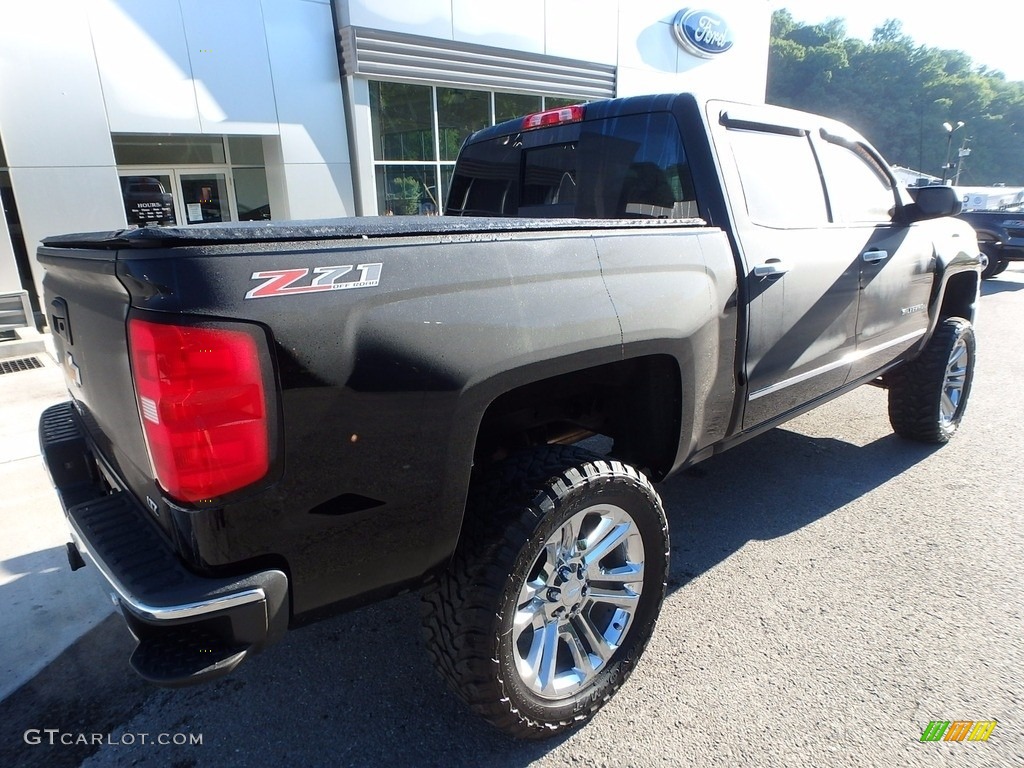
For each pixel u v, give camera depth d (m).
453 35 11.38
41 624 2.75
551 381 2.15
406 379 1.59
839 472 4.11
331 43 10.31
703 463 4.30
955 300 4.51
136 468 1.76
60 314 2.21
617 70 14.25
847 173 3.42
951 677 2.34
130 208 9.23
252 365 1.40
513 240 1.82
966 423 4.94
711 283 2.40
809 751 2.04
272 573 1.52
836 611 2.73
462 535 1.89
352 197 11.05
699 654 2.49
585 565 2.09
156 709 2.30
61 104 8.27
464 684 1.88
